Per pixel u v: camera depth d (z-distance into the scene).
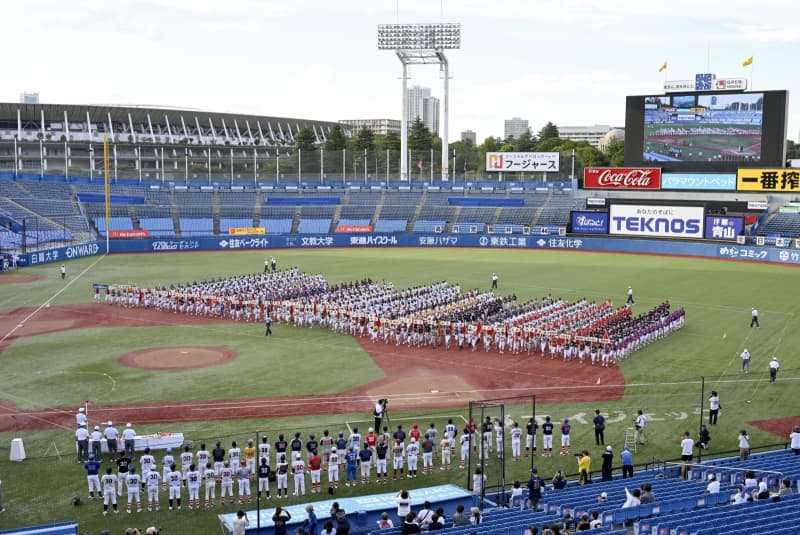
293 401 39.88
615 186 112.12
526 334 50.44
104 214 117.56
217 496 29.45
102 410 38.28
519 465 32.53
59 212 113.06
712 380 43.69
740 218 101.50
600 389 42.19
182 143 197.88
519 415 38.06
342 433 32.06
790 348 50.59
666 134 107.94
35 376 44.44
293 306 59.38
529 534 20.31
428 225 123.00
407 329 52.81
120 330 57.16
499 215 123.69
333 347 51.91
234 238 113.88
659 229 108.75
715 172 105.19
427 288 67.25
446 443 32.25
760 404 39.53
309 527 23.66
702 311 63.41
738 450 33.34
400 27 135.00
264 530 25.06
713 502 25.16
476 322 53.69
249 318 61.97
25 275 83.69
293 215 126.00
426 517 24.09
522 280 80.50
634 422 36.75
